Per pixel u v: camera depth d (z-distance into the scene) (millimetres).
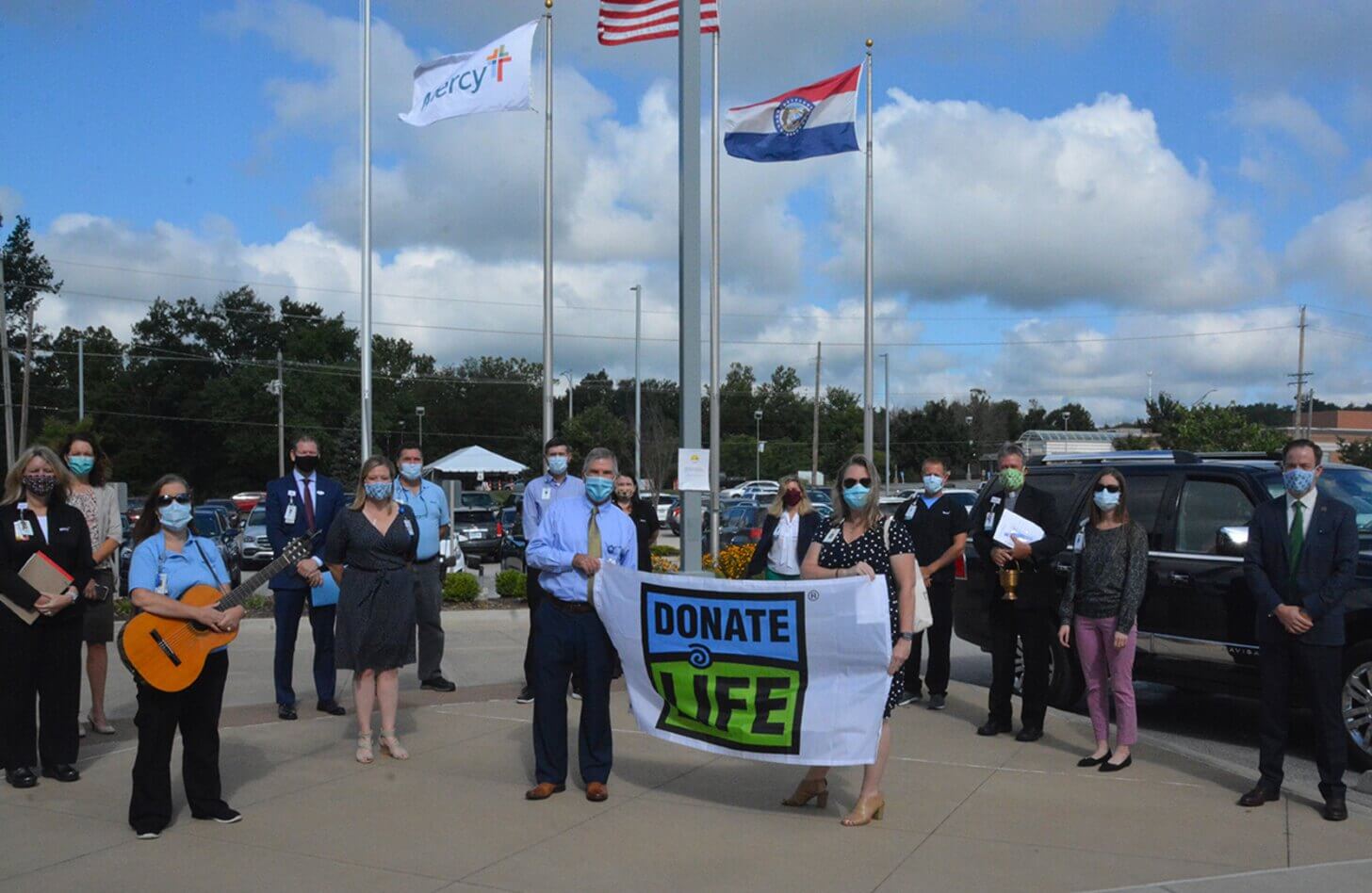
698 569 11836
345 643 7488
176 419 78125
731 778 7145
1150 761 7555
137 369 79062
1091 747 7977
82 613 7152
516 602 16781
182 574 6121
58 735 7004
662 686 6570
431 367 111625
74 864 5531
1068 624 7582
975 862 5531
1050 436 54406
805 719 6180
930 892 5129
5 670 6781
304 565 8008
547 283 20516
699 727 6465
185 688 5969
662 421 70375
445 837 5953
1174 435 51219
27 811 6402
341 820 6250
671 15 16156
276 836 5965
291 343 84875
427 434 100938
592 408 68875
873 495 6219
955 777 7156
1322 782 6238
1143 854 5629
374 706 9594
